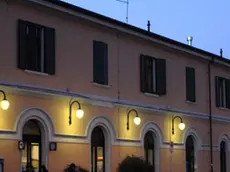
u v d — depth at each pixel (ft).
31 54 62.39
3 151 57.72
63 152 65.31
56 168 64.18
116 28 74.38
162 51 85.15
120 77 75.82
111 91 73.97
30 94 61.36
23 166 60.64
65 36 66.95
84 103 69.10
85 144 68.69
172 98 86.58
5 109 57.88
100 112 71.77
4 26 59.16
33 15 62.69
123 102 75.72
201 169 93.61
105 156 73.05
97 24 71.56
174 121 86.58
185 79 90.63
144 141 80.69
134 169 46.70
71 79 67.31
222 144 102.01
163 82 83.71
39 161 63.05
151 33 80.79
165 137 84.17
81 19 69.00
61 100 65.57
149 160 81.46
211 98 98.12
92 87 70.69
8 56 59.21
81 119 68.39
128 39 77.97
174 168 85.71
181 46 88.07
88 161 68.95
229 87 104.01
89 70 70.33
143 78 79.97
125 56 77.10
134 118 77.61
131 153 76.59
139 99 79.15
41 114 62.80
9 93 59.00
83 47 69.67
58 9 64.95
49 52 64.13
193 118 92.12
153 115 81.97
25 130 61.57
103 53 72.95
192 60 93.25
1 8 59.00
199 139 93.61
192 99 91.97
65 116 66.03
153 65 83.25
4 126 58.08
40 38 63.87
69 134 66.39
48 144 63.41
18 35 60.44
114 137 74.02
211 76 98.68
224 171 101.65
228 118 103.04
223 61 101.04
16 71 59.98
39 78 62.80
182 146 88.28
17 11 60.80
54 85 64.75
